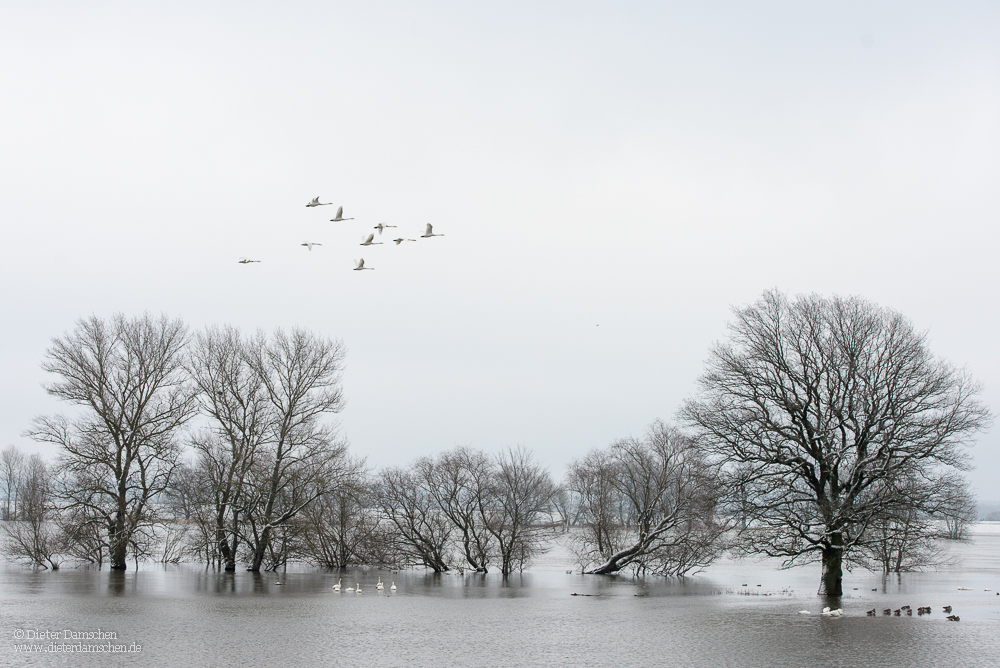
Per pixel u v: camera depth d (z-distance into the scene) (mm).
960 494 39156
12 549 57688
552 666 24672
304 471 55812
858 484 40719
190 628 30969
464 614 36656
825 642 29156
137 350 52969
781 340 43156
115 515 53781
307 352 56219
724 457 42938
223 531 55062
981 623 34062
